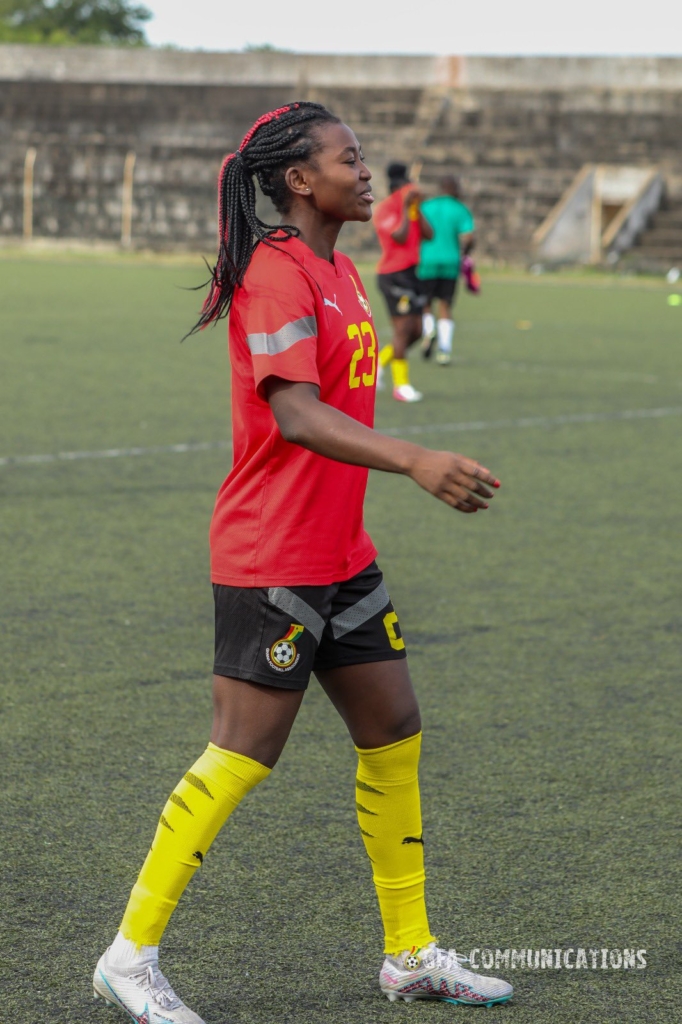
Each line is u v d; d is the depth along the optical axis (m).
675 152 60.78
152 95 66.00
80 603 9.69
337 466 4.49
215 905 5.45
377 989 4.88
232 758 4.59
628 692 8.12
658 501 13.78
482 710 7.76
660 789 6.69
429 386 22.58
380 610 4.77
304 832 6.11
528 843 6.05
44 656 8.51
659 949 5.18
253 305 4.38
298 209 4.59
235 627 4.57
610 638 9.20
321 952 5.11
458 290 45.47
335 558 4.57
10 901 5.41
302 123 4.53
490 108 63.47
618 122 61.81
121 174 63.72
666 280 51.59
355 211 4.59
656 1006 4.79
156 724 7.39
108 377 22.53
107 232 63.66
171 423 17.89
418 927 4.86
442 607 9.84
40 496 13.21
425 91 64.25
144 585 10.20
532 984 4.92
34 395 20.11
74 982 4.85
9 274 47.47
